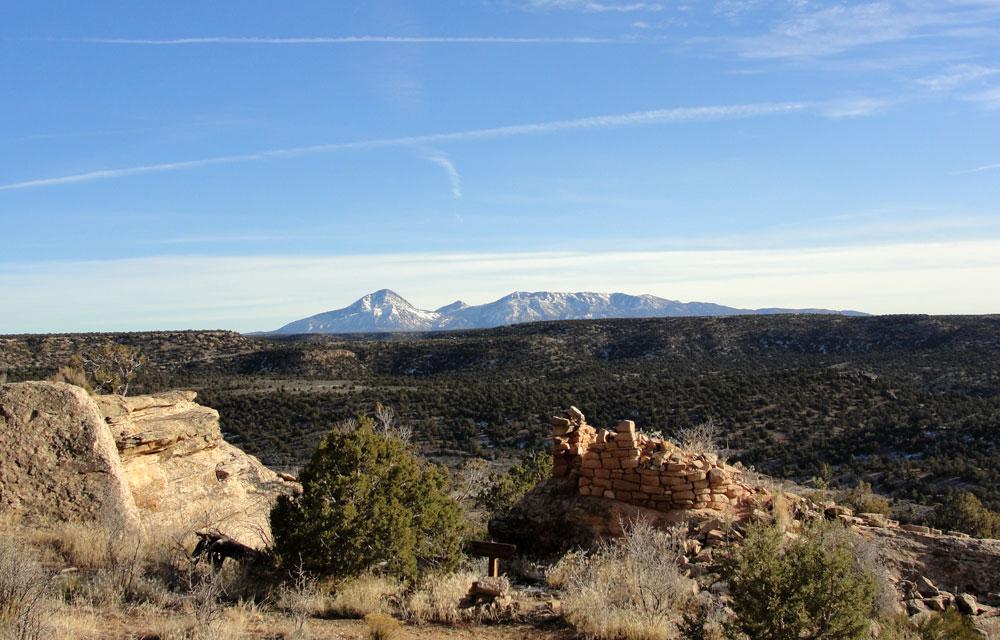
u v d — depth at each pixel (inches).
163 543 471.5
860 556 428.1
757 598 313.9
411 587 431.2
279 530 446.9
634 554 405.1
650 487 520.7
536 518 551.2
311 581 418.3
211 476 685.9
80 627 308.2
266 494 730.8
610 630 341.7
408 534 453.4
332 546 434.6
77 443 526.6
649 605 364.8
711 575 417.1
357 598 395.2
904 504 1395.2
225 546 469.7
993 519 1133.7
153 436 637.9
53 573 388.2
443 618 369.1
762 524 396.5
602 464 539.8
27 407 528.1
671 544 451.8
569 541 523.8
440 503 505.0
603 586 381.4
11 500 482.3
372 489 463.8
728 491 522.6
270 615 364.5
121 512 496.1
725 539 476.1
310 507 444.8
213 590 360.2
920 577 463.5
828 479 1531.7
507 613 373.1
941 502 1352.1
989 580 468.4
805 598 312.8
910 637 354.3
